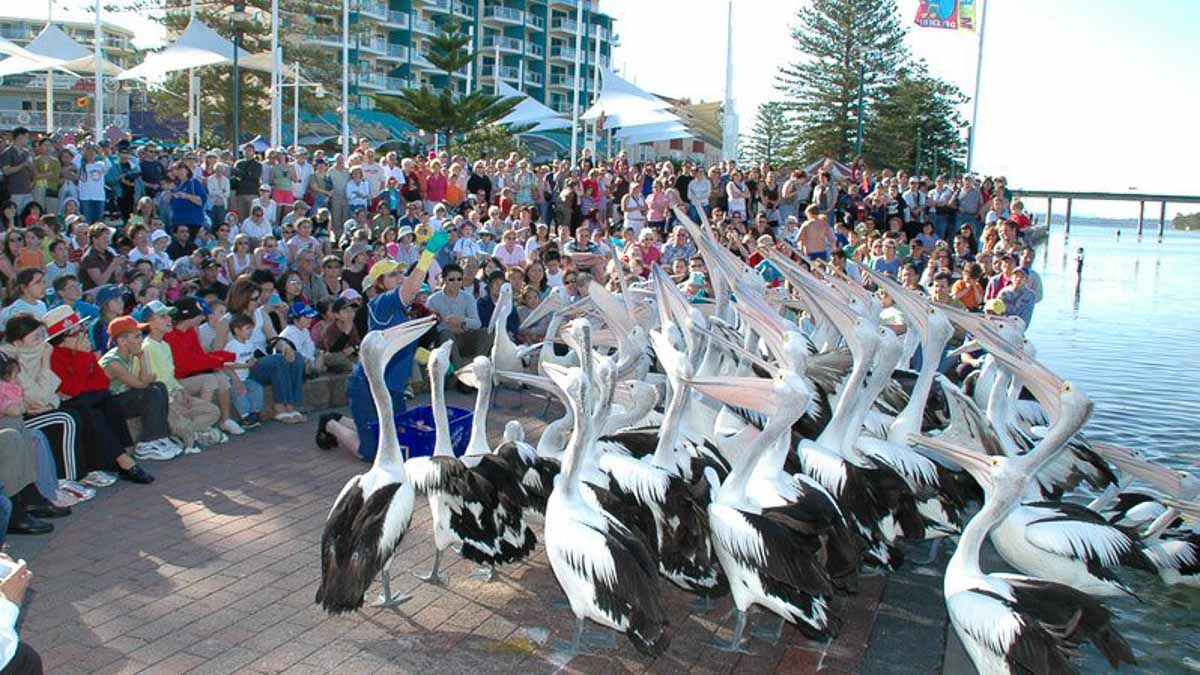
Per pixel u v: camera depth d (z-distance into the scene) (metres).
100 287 13.48
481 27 94.50
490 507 7.80
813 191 27.50
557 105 101.38
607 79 37.69
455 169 23.59
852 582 7.71
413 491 7.55
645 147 78.69
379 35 84.62
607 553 6.55
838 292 12.14
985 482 7.06
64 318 9.99
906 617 8.12
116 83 58.94
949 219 28.34
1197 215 149.00
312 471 10.70
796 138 64.75
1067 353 23.02
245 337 12.61
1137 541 7.89
